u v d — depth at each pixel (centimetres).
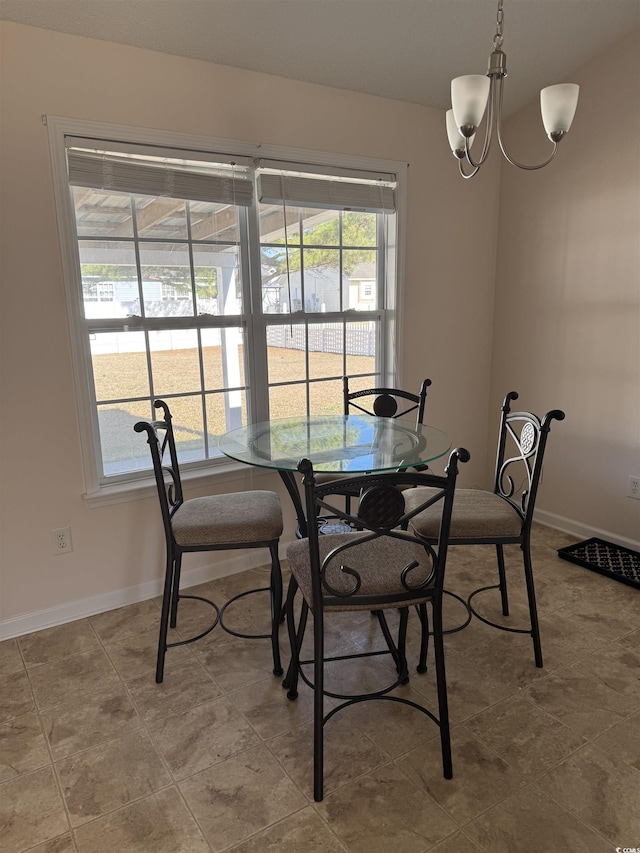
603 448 300
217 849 139
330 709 186
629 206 273
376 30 234
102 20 204
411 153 297
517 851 137
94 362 238
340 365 303
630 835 140
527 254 323
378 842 140
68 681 202
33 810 150
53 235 214
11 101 200
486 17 235
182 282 251
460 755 166
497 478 239
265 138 254
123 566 250
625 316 281
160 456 195
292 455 200
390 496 143
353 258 296
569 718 180
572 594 255
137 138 225
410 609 245
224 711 186
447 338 332
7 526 222
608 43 268
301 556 176
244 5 209
